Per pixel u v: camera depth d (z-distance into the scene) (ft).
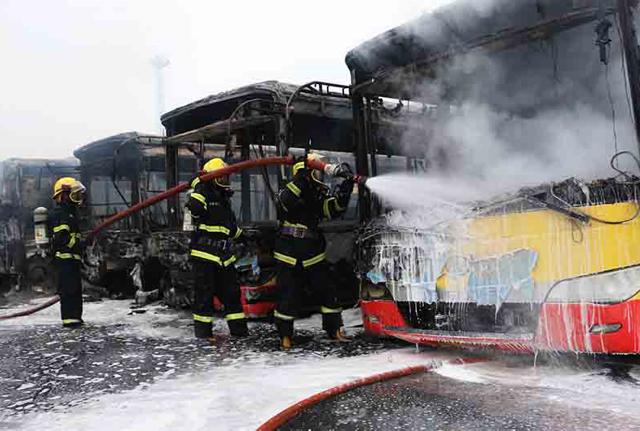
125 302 25.89
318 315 20.35
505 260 11.44
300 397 10.62
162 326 19.25
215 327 18.84
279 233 15.56
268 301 19.08
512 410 9.36
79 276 19.92
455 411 9.50
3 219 29.84
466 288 12.05
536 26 12.42
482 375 11.57
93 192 30.68
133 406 10.51
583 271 10.42
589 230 10.38
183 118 23.36
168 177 23.98
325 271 15.80
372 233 14.02
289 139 18.20
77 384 12.17
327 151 23.09
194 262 16.87
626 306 9.96
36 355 15.08
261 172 21.04
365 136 16.17
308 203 15.39
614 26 11.59
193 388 11.53
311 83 17.34
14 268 29.55
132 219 29.07
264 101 18.20
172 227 24.39
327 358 13.71
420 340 12.68
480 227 11.85
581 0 11.70
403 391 10.80
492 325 12.14
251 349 15.14
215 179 16.76
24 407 10.68
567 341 10.55
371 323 14.25
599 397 9.73
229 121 18.42
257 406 10.23
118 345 16.16
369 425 9.12
